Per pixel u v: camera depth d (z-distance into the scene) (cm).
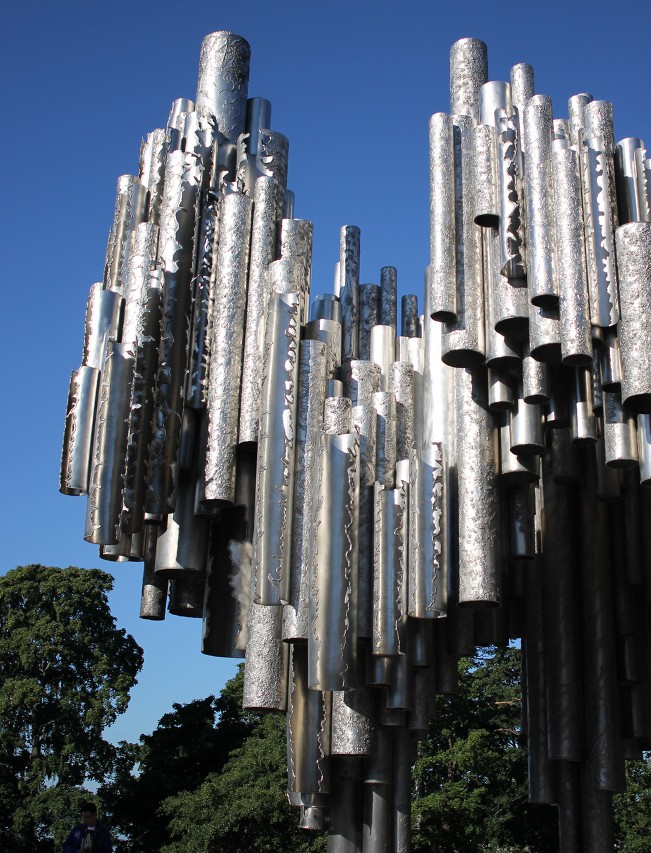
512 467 864
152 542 919
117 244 958
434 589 839
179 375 854
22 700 2516
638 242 753
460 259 855
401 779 930
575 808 1018
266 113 1029
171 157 934
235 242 904
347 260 1164
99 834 1040
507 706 2575
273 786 2112
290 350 849
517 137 841
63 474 829
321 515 798
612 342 782
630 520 1045
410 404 996
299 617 807
